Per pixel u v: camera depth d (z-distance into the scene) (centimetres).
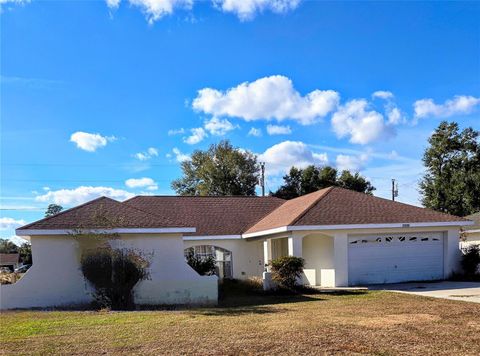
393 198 5272
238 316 1137
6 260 7012
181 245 1739
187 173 5641
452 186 4272
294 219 1944
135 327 978
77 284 1584
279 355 725
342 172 5203
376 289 1809
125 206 1800
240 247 2472
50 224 1571
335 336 852
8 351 771
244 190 5356
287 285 1795
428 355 723
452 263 2109
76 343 824
